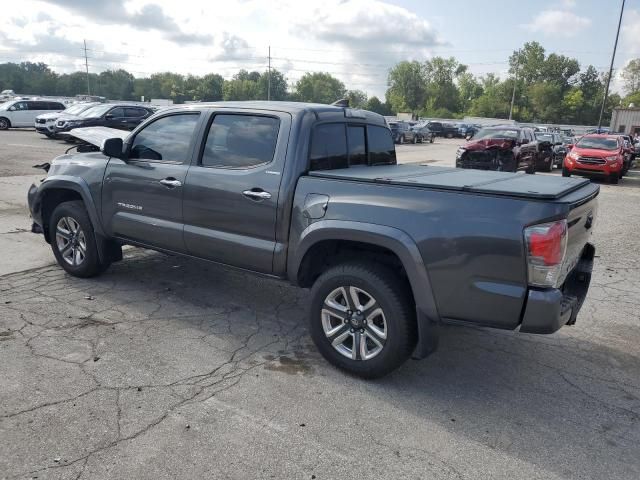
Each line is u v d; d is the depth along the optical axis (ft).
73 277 18.37
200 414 10.44
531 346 14.51
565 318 10.92
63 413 10.25
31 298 16.26
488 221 10.16
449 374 12.70
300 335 14.49
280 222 12.76
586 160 58.65
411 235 10.79
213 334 14.29
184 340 13.80
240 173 13.48
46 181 18.07
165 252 15.79
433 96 410.11
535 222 9.80
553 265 9.88
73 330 14.06
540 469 9.29
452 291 10.61
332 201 11.87
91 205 16.96
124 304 16.11
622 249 26.35
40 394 10.88
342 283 11.89
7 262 19.85
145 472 8.72
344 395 11.46
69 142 72.90
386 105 431.43
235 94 404.36
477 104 391.86
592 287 20.10
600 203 42.45
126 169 15.97
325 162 13.65
